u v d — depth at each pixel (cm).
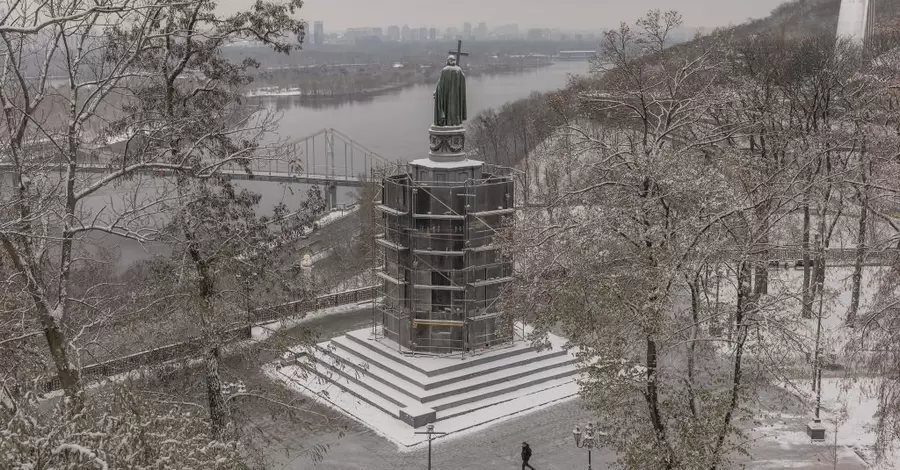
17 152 2252
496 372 4378
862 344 3297
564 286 3159
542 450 3738
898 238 3688
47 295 2459
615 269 3000
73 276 3266
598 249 3086
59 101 2473
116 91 2856
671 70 5325
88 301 2725
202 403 3125
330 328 5416
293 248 3145
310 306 3497
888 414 3172
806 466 3525
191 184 2819
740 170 3650
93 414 1906
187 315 2841
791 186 3925
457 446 3784
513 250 4022
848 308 4784
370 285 6519
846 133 5109
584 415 4075
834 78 5462
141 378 2734
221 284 3136
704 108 4303
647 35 4428
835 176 4497
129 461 1716
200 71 3094
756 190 3544
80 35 2462
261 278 2977
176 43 3011
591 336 2925
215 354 2808
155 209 2714
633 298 2816
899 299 3192
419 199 4422
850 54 6962
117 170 2636
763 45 7456
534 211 4375
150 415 1934
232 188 2970
